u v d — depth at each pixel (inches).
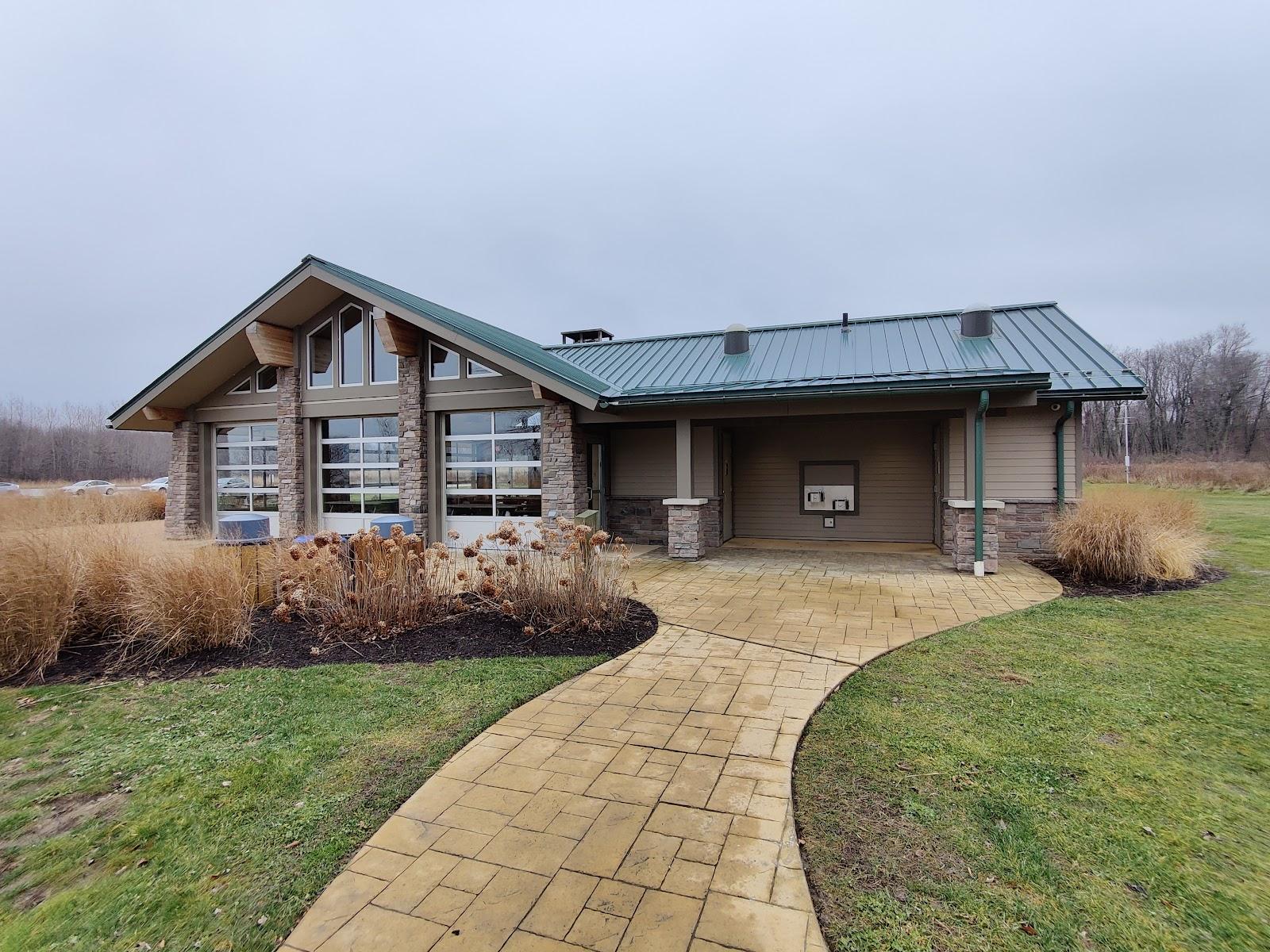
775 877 98.6
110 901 97.3
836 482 504.1
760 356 477.1
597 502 495.8
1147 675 182.4
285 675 195.6
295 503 516.1
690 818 115.3
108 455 2025.1
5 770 139.9
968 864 100.7
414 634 233.5
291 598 251.3
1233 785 123.2
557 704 170.6
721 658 207.9
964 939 85.1
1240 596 282.5
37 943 89.0
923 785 124.3
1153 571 316.8
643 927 88.3
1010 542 423.2
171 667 206.4
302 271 468.4
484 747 145.6
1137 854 102.3
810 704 167.5
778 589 318.7
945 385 341.1
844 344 476.1
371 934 88.6
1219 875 97.3
